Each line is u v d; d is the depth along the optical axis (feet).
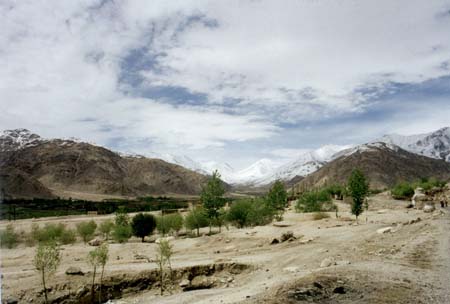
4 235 226.17
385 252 113.60
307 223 225.76
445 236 134.92
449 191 387.75
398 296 70.18
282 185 314.76
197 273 126.82
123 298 116.06
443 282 79.61
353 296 70.08
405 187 457.27
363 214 277.23
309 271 96.78
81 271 121.49
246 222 280.92
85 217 456.45
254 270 124.16
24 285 113.29
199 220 276.41
